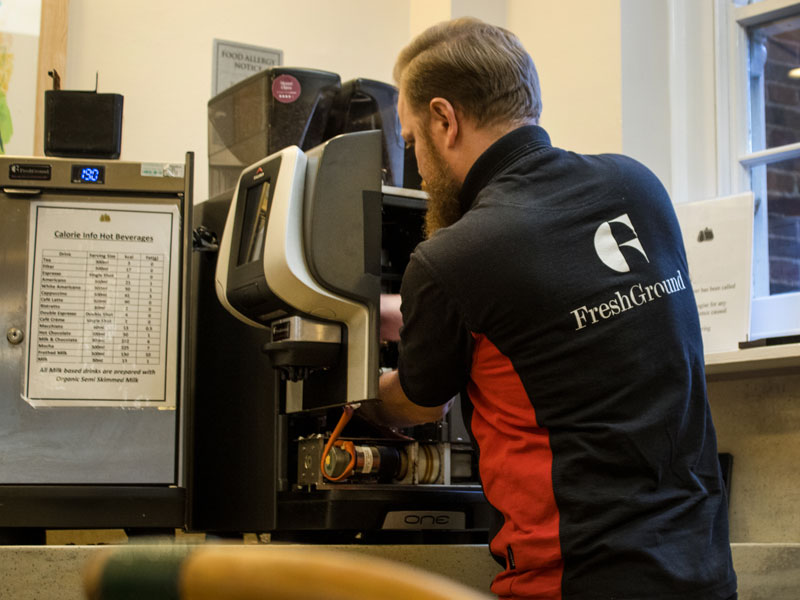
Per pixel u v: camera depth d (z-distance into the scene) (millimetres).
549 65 2506
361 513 1552
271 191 1552
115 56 2412
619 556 1161
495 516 1333
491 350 1280
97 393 1567
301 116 1915
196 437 1905
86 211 1611
